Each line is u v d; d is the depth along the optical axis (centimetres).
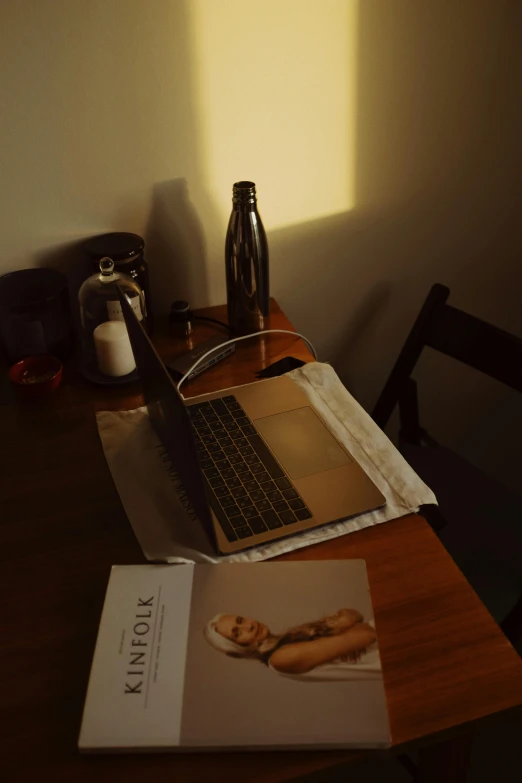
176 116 117
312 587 80
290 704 69
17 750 68
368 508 89
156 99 114
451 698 70
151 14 107
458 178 142
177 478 95
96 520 91
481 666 73
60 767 66
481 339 128
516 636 109
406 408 143
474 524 127
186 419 77
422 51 124
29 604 81
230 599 79
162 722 68
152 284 131
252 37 113
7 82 106
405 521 89
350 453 98
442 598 80
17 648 76
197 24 110
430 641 75
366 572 82
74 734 69
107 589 80
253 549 85
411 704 70
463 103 133
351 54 121
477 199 146
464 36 125
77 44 106
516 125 139
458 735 69
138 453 100
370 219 140
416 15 120
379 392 168
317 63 119
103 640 75
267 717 68
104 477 97
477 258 155
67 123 112
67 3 103
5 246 120
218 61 114
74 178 117
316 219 136
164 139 118
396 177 137
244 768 66
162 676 72
